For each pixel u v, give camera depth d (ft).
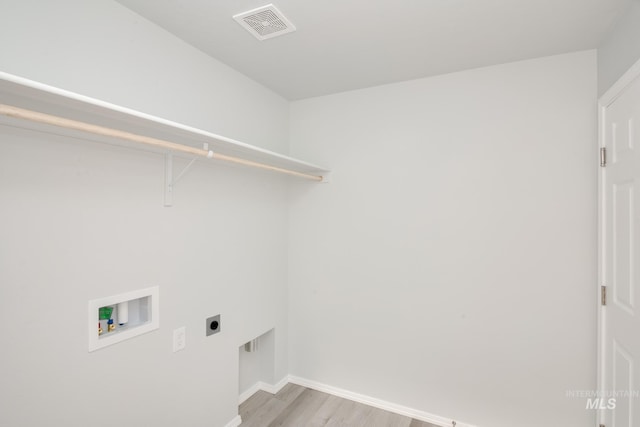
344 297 7.92
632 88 4.37
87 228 4.23
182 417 5.59
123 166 4.65
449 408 6.82
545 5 4.53
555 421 5.98
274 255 8.07
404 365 7.26
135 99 4.83
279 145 8.21
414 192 7.17
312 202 8.31
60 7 3.97
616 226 4.94
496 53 5.97
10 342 3.57
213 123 6.22
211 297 6.18
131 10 4.75
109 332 4.56
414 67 6.58
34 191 3.74
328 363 8.12
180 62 5.54
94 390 4.33
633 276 4.36
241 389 7.71
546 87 6.06
